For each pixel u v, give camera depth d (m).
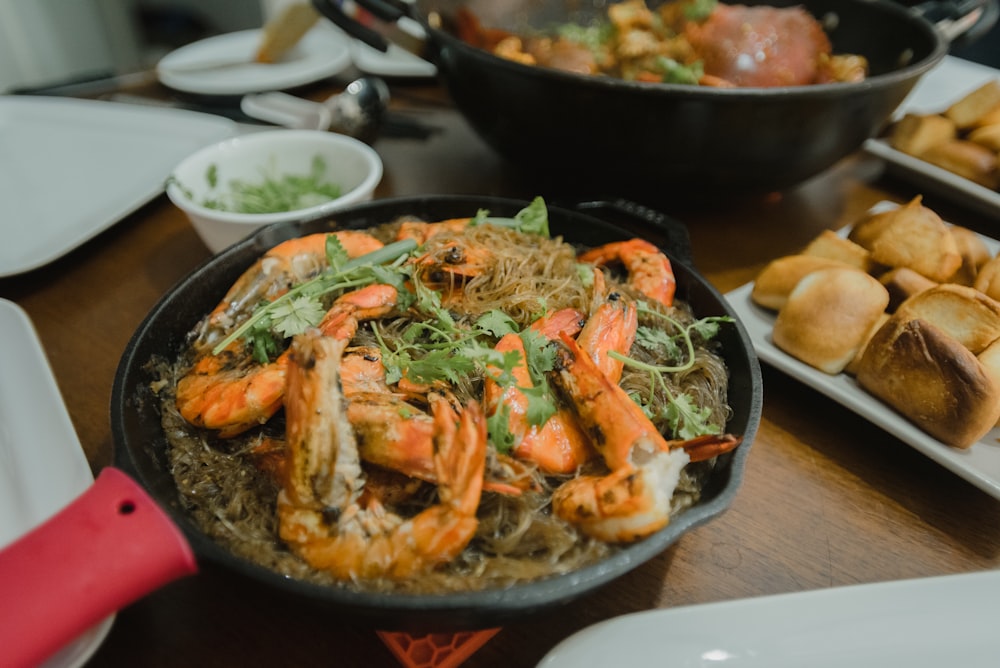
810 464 0.32
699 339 0.32
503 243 0.35
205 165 0.42
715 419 0.28
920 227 0.37
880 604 0.25
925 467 0.32
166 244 0.44
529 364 0.27
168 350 0.30
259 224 0.37
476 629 0.23
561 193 0.49
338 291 0.32
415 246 0.33
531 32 0.59
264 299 0.32
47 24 0.88
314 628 0.26
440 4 0.54
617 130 0.39
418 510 0.26
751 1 0.57
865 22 0.52
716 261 0.44
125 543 0.21
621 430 0.25
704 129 0.38
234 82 0.59
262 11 0.95
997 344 0.32
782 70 0.48
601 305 0.30
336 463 0.23
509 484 0.24
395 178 0.51
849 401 0.32
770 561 0.29
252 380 0.27
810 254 0.40
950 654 0.24
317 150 0.45
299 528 0.23
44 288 0.41
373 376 0.28
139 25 1.01
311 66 0.62
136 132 0.52
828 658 0.24
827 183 0.52
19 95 0.58
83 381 0.35
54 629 0.20
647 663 0.24
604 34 0.55
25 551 0.21
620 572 0.22
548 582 0.21
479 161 0.53
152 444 0.27
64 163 0.49
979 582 0.25
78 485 0.28
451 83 0.44
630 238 0.35
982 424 0.30
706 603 0.26
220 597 0.27
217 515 0.26
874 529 0.30
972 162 0.47
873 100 0.39
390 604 0.21
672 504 0.26
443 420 0.24
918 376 0.31
